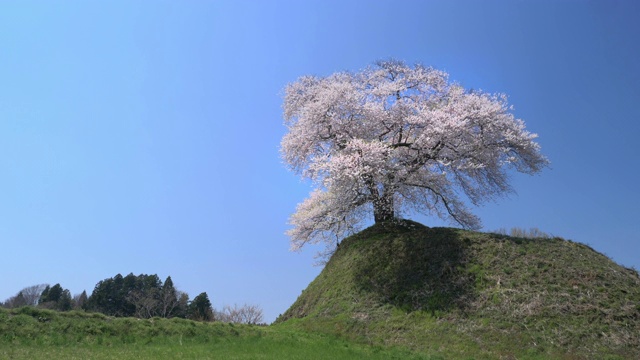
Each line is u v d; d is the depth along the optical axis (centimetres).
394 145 2719
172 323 1892
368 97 2842
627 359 1577
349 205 2638
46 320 1695
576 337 1700
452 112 2659
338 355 1606
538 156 2798
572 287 1920
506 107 2747
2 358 1317
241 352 1570
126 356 1438
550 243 2236
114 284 4934
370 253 2541
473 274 2119
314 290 2619
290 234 3162
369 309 2162
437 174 2697
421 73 3089
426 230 2530
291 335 1983
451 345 1795
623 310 1770
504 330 1797
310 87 3222
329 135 2709
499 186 2778
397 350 1781
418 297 2116
